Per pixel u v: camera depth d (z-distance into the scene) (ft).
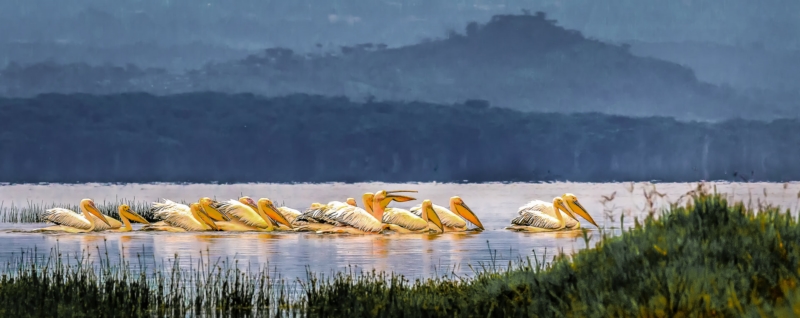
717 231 187.93
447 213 442.09
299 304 213.05
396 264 293.43
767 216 196.13
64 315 194.80
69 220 431.43
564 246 347.97
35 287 217.77
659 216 212.43
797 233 179.63
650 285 163.12
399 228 424.87
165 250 341.41
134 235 414.62
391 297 198.70
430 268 281.74
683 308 151.74
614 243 196.24
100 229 435.12
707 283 158.30
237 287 216.33
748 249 174.40
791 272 159.74
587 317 160.86
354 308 193.47
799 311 136.77
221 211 446.60
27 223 517.96
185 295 225.97
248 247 352.90
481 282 215.31
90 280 224.12
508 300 180.96
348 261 302.25
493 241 377.09
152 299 213.05
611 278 173.17
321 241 379.96
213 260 305.53
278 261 302.66
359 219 420.77
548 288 182.91
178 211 444.14
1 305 201.36
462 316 176.86
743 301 150.61
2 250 343.46
